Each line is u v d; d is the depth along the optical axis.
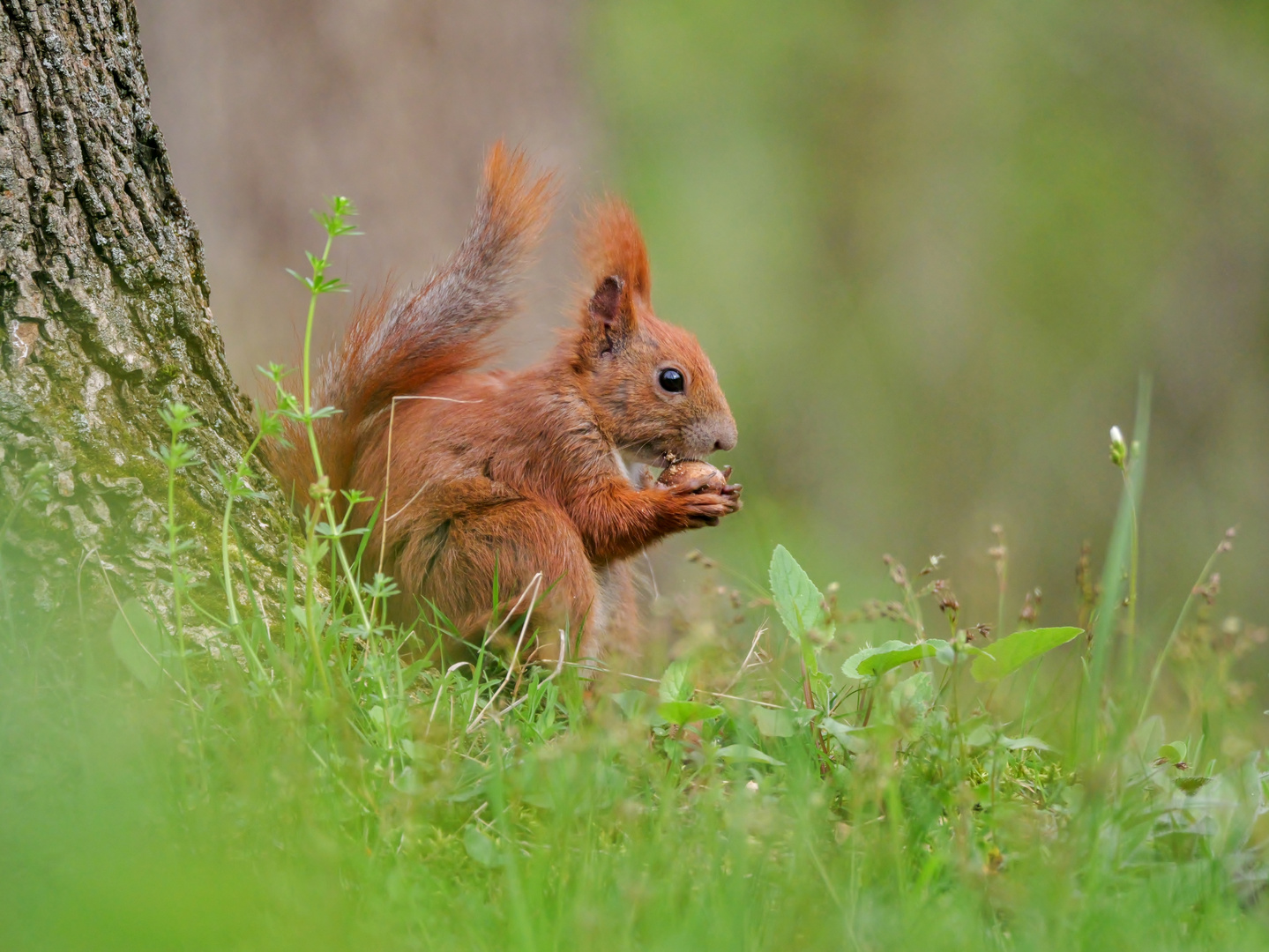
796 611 6.62
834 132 30.36
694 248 28.55
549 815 5.07
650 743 5.85
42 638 5.41
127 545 6.16
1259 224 28.19
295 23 15.14
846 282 29.64
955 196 29.81
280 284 14.99
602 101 19.91
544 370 8.47
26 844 4.21
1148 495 27.88
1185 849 5.31
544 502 7.84
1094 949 4.27
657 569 16.28
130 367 6.60
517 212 8.09
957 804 5.25
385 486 7.29
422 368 8.05
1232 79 28.41
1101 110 29.19
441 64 15.92
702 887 4.50
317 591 6.93
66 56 6.62
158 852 4.22
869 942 4.29
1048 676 9.15
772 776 5.54
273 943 3.83
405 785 5.09
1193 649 6.81
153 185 7.09
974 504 27.97
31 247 6.39
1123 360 28.47
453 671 6.30
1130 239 28.88
